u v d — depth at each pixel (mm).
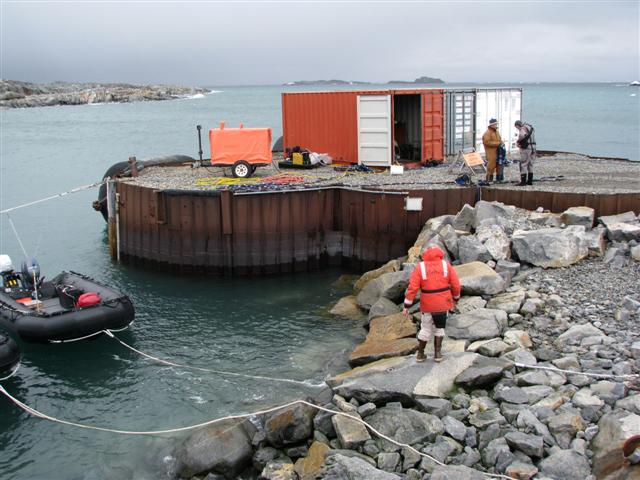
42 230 26969
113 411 12086
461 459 8383
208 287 18906
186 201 19516
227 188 19781
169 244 20062
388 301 14625
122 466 10352
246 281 19359
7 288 16344
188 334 15430
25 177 41562
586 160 24859
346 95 23281
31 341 14727
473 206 18188
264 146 22094
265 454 9812
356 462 8422
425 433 8906
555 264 14062
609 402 8828
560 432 8375
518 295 12828
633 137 54438
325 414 9953
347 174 22141
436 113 23609
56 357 14500
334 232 20125
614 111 96750
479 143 25844
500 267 14281
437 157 23953
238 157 22219
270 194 19312
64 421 11852
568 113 91812
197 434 10430
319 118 24312
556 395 9195
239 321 16109
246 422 10625
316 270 20156
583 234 14539
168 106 161000
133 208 20781
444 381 9977
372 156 22984
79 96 196125
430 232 16875
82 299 15016
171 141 65000
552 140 52375
